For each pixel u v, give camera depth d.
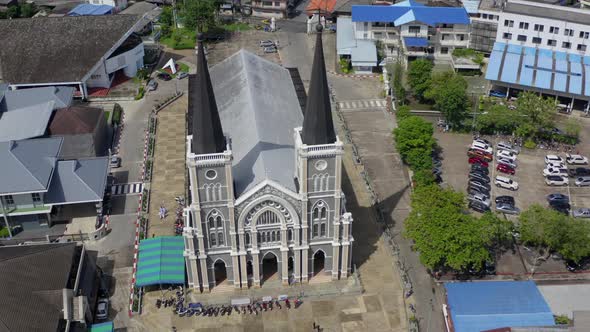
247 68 127.19
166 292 100.88
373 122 152.88
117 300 99.94
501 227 105.56
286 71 140.25
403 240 113.25
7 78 157.75
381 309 98.19
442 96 146.00
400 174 132.12
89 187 115.12
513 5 177.12
